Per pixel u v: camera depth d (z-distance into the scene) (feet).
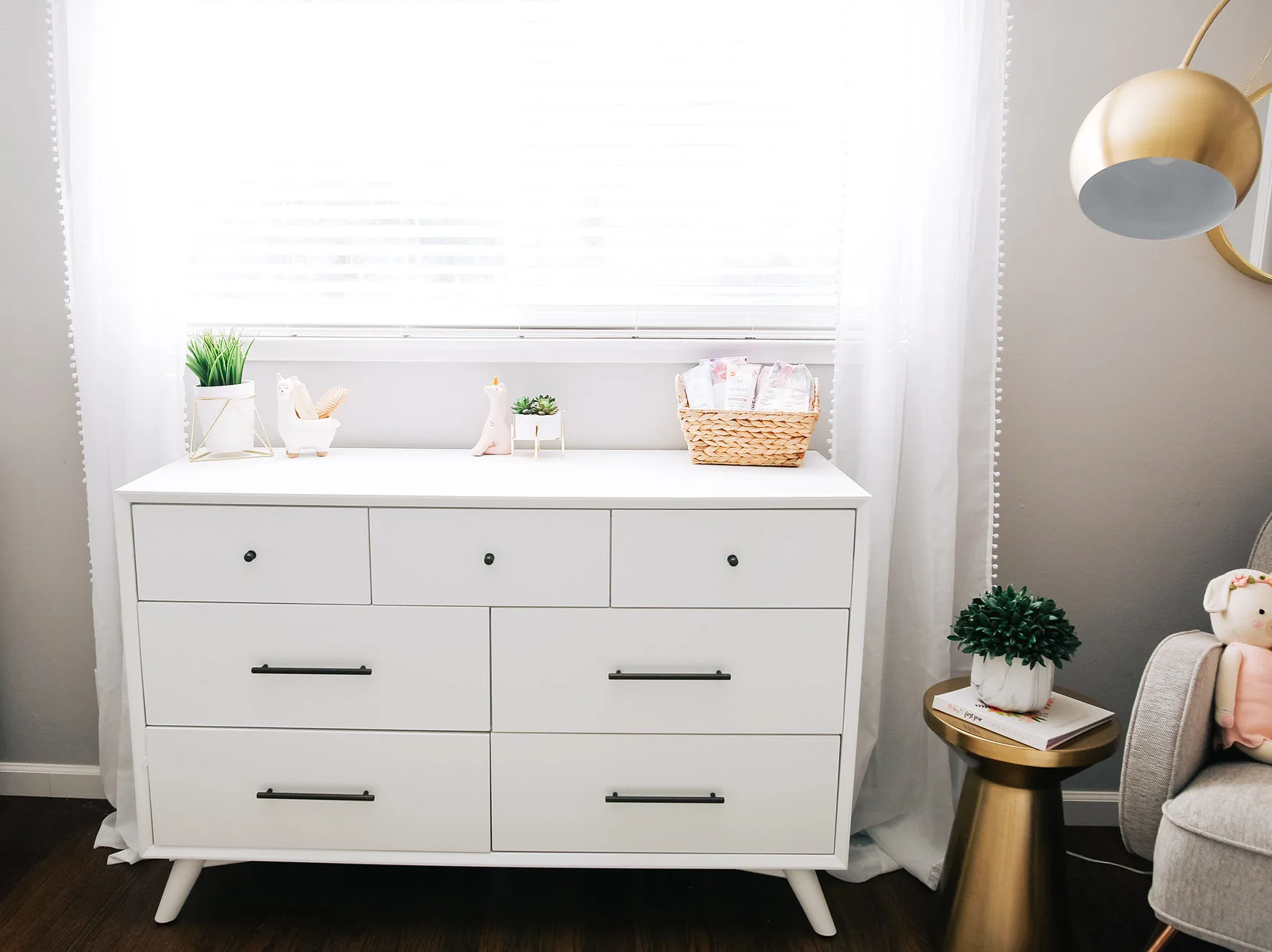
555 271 6.19
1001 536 6.21
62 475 6.25
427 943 5.09
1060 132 5.74
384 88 5.89
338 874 5.72
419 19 5.80
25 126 5.86
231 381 5.66
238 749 4.89
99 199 5.50
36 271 6.01
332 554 4.69
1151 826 4.49
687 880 5.71
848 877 5.74
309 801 4.93
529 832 4.94
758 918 5.36
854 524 4.66
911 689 5.93
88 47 5.38
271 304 6.28
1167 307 5.91
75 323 5.66
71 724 6.53
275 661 4.80
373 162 5.97
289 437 5.65
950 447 5.62
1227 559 6.16
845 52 5.49
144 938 5.09
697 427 5.54
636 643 4.76
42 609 6.40
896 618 5.95
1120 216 3.97
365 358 6.10
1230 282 5.87
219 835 4.98
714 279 6.20
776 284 6.20
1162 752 4.43
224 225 6.10
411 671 4.79
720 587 4.71
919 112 5.45
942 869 5.24
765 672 4.79
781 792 4.91
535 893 5.55
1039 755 4.46
